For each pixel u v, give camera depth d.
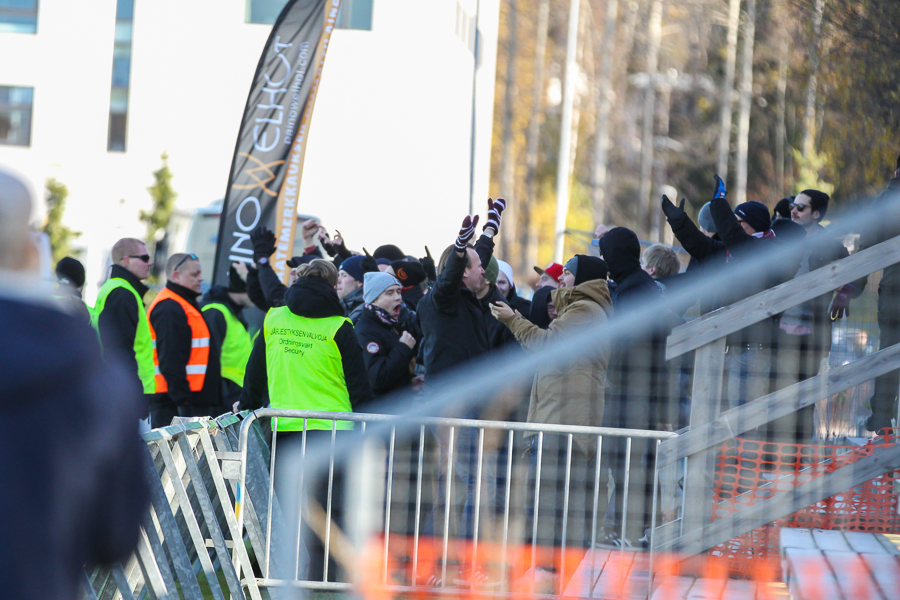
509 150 160.50
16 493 6.73
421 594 15.79
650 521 15.77
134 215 80.81
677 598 15.05
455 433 15.98
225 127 80.62
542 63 162.50
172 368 25.64
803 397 15.17
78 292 25.22
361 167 78.75
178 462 18.08
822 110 51.84
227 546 19.69
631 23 167.00
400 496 15.85
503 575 16.02
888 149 41.75
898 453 14.97
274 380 19.94
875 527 15.91
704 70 166.50
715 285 15.17
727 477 15.22
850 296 15.55
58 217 79.88
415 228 78.81
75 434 6.99
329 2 31.45
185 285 26.28
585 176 179.25
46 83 81.81
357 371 19.86
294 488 15.21
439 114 79.38
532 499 16.17
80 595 7.27
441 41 79.00
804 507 15.24
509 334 20.75
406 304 24.19
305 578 16.83
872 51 41.88
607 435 15.79
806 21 48.31
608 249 20.64
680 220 21.58
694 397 15.30
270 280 26.20
